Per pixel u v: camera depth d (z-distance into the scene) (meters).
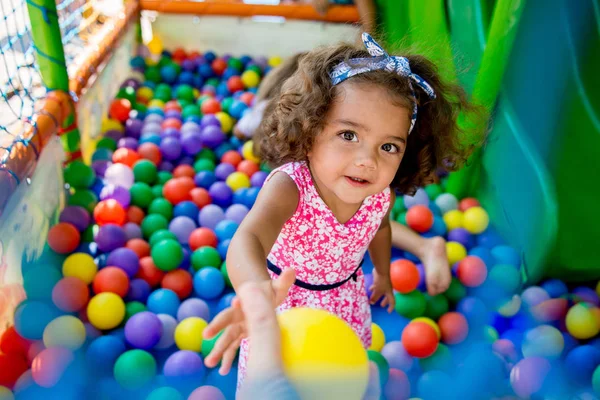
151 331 1.68
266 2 3.70
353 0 3.59
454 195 2.45
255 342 0.80
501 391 1.63
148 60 3.57
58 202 2.12
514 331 1.86
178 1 3.59
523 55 1.94
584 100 1.85
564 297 1.95
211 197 2.42
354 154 1.17
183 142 2.69
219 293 1.97
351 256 1.47
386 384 1.60
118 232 2.02
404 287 1.90
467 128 1.92
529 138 1.94
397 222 2.19
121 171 2.34
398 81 1.19
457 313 1.89
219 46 3.74
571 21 1.77
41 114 1.95
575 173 1.89
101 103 2.78
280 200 1.25
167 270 1.98
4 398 1.43
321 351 0.84
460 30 2.40
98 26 3.07
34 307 1.66
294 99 1.26
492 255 2.09
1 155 1.70
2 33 2.40
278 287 0.87
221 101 3.28
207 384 1.65
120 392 1.58
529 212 1.96
